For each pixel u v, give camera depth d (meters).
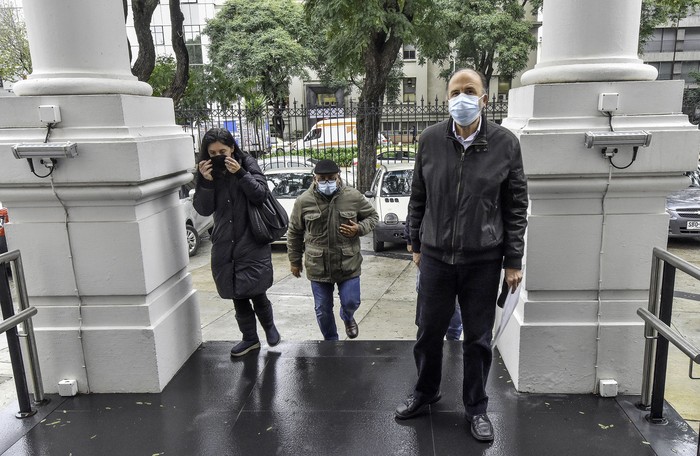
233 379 3.53
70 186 3.12
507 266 2.62
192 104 14.11
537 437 2.78
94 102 3.06
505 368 3.57
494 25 29.42
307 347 4.03
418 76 40.47
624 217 3.02
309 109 13.28
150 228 3.35
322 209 4.18
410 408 2.98
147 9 9.91
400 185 10.16
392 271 8.62
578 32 2.99
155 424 3.03
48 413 3.17
